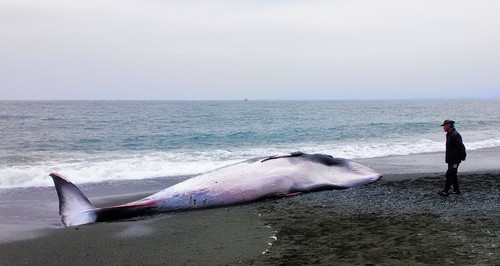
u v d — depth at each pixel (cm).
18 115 5931
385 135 3138
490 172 1447
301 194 1140
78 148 2375
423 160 1841
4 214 975
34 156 1998
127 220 930
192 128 3766
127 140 2773
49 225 884
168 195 1048
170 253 696
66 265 648
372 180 1279
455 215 860
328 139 2906
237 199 1098
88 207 940
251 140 2855
